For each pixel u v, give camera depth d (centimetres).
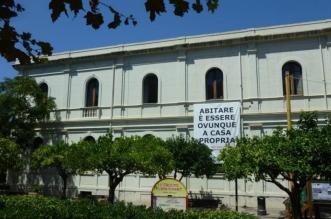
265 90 2883
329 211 2175
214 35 3067
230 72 2992
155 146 2133
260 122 2836
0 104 3169
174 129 3066
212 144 2905
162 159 2069
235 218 1097
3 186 3472
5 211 1159
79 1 465
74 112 3450
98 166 1961
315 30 2795
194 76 3094
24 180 3478
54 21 474
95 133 3319
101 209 1229
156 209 1217
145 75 3256
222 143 2883
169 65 3189
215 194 2850
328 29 2762
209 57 3077
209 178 2892
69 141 3400
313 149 1310
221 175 2872
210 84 3069
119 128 3219
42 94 3356
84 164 2045
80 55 3491
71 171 2709
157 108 3156
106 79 3381
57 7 464
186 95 3081
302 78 2812
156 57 3247
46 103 3350
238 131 2866
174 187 1418
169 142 2598
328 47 2789
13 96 3238
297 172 1345
